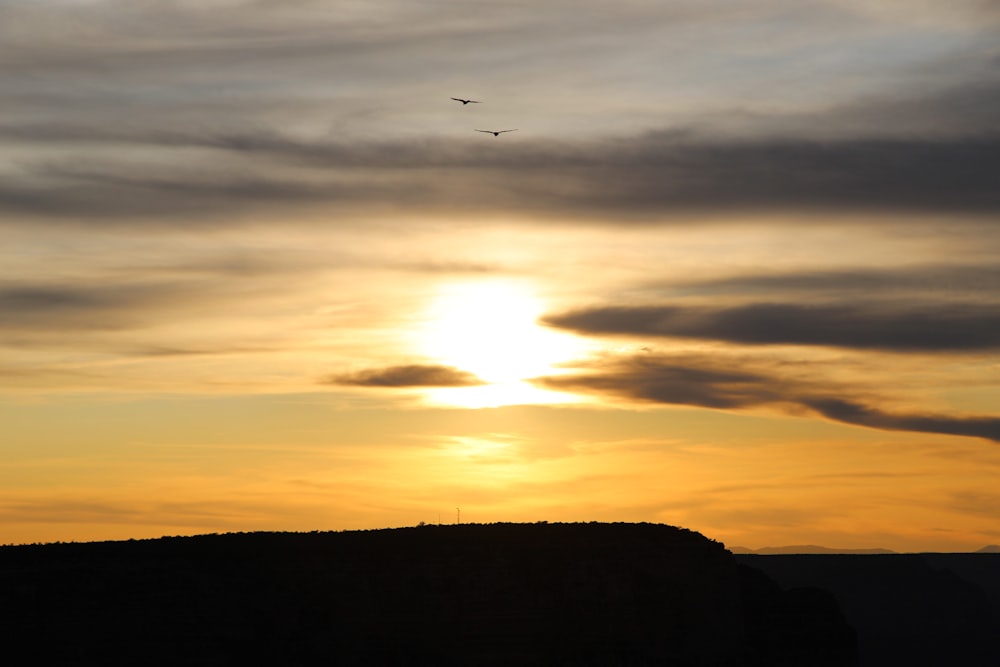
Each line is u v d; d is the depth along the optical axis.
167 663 129.50
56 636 127.25
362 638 139.25
